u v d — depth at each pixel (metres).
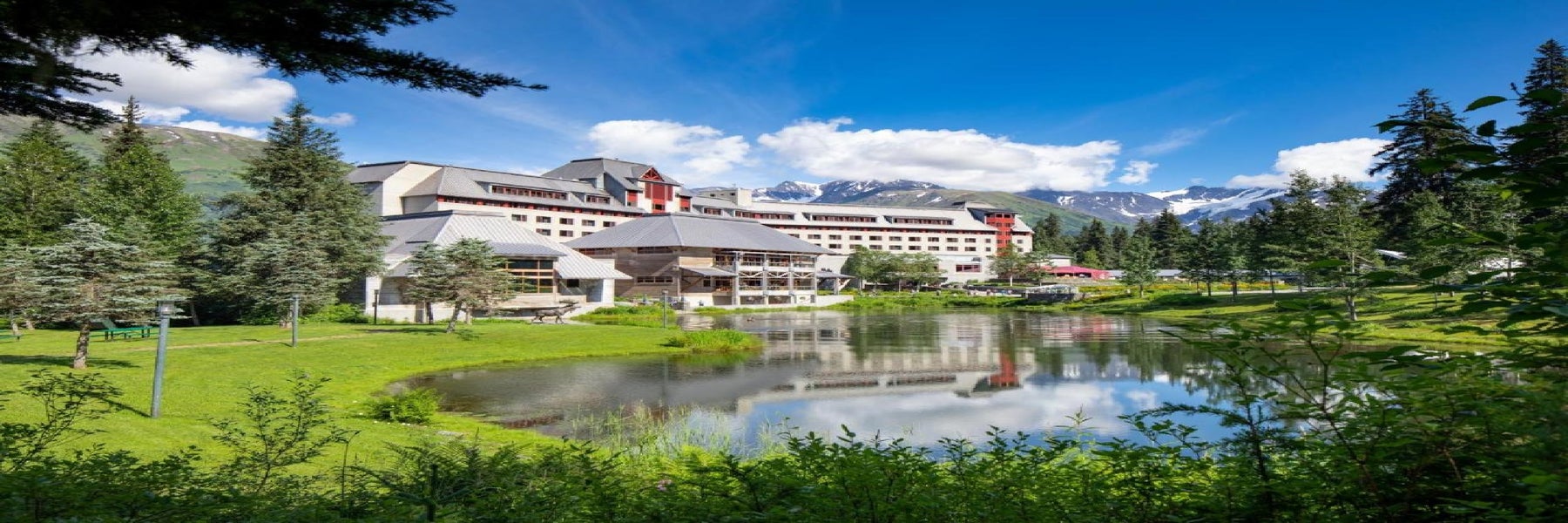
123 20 6.06
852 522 5.97
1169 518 5.51
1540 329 3.76
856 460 6.97
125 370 25.08
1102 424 21.80
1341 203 54.44
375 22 6.55
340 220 55.56
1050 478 6.93
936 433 21.03
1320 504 4.86
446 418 22.17
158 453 13.99
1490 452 4.15
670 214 101.44
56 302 23.58
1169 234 166.50
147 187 50.31
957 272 161.38
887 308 95.12
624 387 28.75
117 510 7.34
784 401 26.16
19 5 5.67
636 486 8.06
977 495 6.65
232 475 8.85
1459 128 3.45
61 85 7.00
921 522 6.14
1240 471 5.48
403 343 38.41
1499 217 35.66
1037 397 27.03
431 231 65.62
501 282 45.81
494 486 7.80
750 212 156.12
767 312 85.06
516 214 115.25
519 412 23.64
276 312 47.69
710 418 22.78
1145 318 69.25
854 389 28.89
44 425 9.58
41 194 47.50
